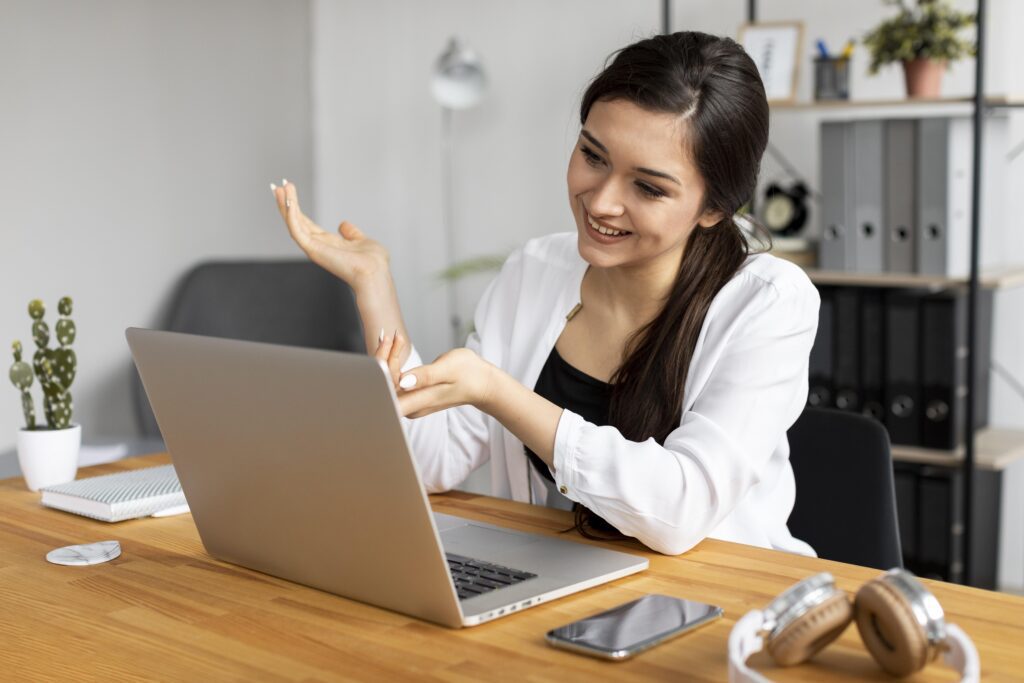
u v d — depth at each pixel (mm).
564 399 1612
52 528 1437
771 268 1487
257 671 960
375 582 1091
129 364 3703
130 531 1415
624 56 1326
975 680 828
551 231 4188
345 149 4551
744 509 1521
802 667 925
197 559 1291
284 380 1043
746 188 1368
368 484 1026
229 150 4059
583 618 1065
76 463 1687
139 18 3693
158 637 1044
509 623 1063
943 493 2988
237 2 4074
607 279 1585
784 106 3197
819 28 3520
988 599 1117
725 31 3699
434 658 980
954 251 3014
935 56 3014
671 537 1268
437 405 1234
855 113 3496
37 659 999
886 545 1594
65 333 1710
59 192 3461
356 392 987
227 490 1193
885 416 3086
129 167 3680
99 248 3588
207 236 3971
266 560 1212
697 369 1465
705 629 1043
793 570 1230
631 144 1284
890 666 893
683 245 1514
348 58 4500
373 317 1532
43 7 3387
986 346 3252
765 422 1390
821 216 3178
